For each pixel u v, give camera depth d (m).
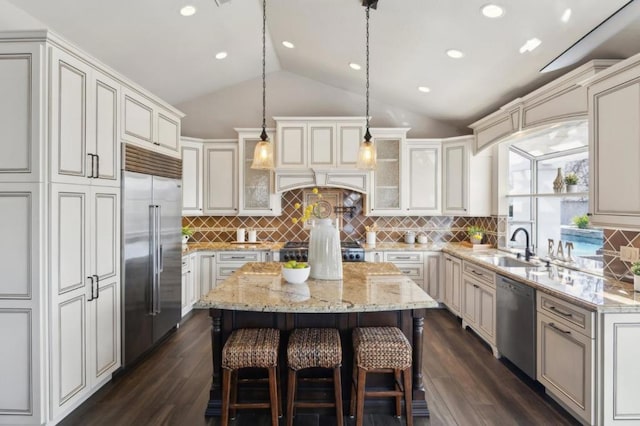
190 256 4.38
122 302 2.82
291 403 2.08
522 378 2.80
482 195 4.51
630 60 2.01
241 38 3.96
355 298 2.10
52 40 2.11
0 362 2.10
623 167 2.09
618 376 2.00
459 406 2.41
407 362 2.04
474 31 2.78
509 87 3.51
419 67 3.71
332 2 2.96
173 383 2.74
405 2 2.68
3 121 2.08
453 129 5.16
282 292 2.24
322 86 5.19
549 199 3.71
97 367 2.54
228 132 5.25
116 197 2.76
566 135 3.29
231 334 2.26
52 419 2.14
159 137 3.45
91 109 2.46
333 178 4.75
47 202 2.10
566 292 2.26
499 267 3.16
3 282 2.09
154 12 3.07
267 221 5.16
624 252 2.57
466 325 3.93
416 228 5.16
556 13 2.30
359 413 2.07
